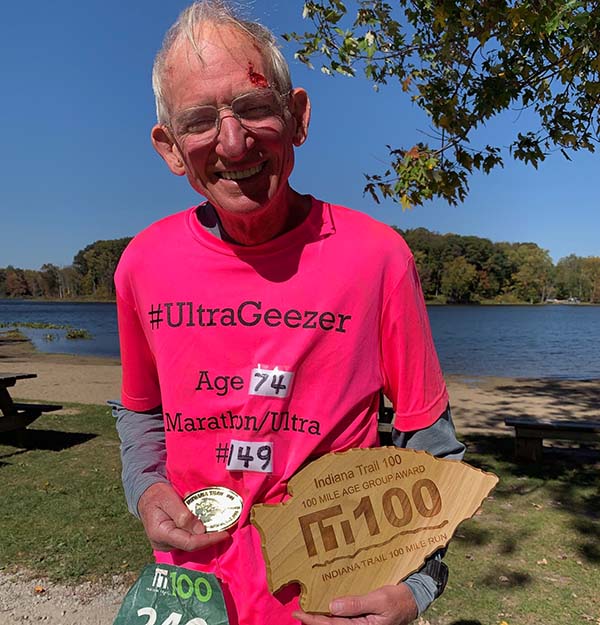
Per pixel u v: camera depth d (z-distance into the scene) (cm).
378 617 132
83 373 1905
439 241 13612
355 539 139
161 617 143
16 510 562
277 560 135
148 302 155
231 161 133
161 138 153
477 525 530
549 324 7394
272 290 143
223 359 145
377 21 578
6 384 805
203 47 134
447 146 593
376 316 147
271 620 142
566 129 629
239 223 140
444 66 595
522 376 2102
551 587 421
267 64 138
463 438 887
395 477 144
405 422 152
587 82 555
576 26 453
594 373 2241
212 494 147
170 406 152
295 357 141
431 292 13750
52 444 830
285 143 138
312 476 139
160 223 162
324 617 133
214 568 146
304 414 143
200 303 147
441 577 144
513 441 862
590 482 655
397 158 602
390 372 152
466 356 3161
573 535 509
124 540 496
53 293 18488
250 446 143
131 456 168
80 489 625
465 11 521
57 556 468
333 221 148
